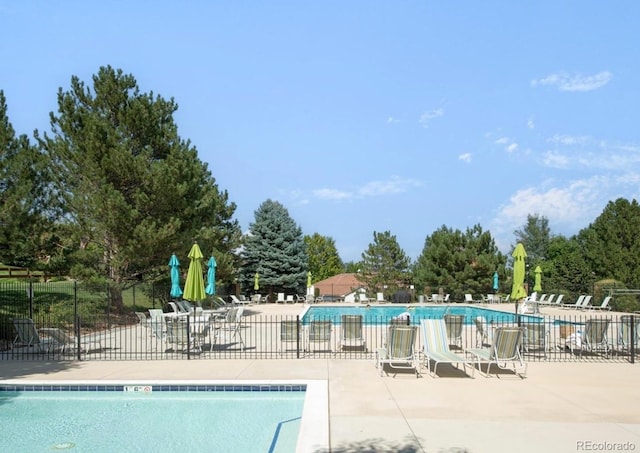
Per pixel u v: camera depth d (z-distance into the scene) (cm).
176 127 2527
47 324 1866
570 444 616
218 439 732
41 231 1858
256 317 2462
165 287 2717
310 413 746
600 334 1320
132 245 2097
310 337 1370
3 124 1758
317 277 6825
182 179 2316
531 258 7269
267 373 1073
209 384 980
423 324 1163
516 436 647
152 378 1029
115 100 2391
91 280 2050
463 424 700
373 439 636
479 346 1531
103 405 920
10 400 958
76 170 2220
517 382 976
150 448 697
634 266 3772
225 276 3206
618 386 940
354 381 987
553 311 2895
